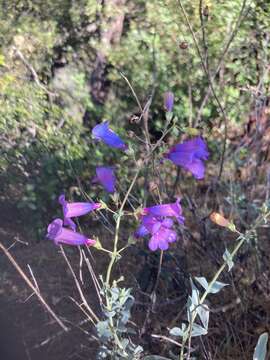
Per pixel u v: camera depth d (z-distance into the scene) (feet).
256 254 1.12
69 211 0.72
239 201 1.22
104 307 0.84
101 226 1.42
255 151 1.37
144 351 1.02
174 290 1.14
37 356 1.11
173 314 1.10
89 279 1.28
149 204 1.30
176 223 1.15
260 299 1.10
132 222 1.37
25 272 1.32
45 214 1.51
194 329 0.78
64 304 1.21
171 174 1.39
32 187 1.51
